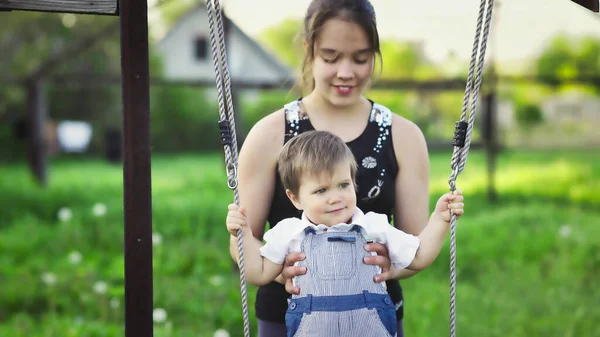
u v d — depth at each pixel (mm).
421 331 5137
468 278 6543
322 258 2652
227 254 7168
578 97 23891
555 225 8133
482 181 12547
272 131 2887
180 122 22766
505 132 22844
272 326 2910
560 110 23953
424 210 2941
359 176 2836
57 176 14453
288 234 2709
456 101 22812
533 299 5691
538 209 9109
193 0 26266
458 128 2717
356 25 2730
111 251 7508
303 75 3010
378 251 2707
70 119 22438
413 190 2926
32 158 12359
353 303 2613
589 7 2881
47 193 10977
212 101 23484
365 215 2758
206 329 5289
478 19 2693
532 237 7578
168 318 5547
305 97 2951
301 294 2646
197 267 6742
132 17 2752
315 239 2676
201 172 14961
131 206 2773
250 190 2877
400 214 2959
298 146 2701
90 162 19234
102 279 6488
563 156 16500
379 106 2936
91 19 21547
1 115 20688
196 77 26297
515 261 6793
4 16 20781
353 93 2797
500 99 23891
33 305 5875
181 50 26234
